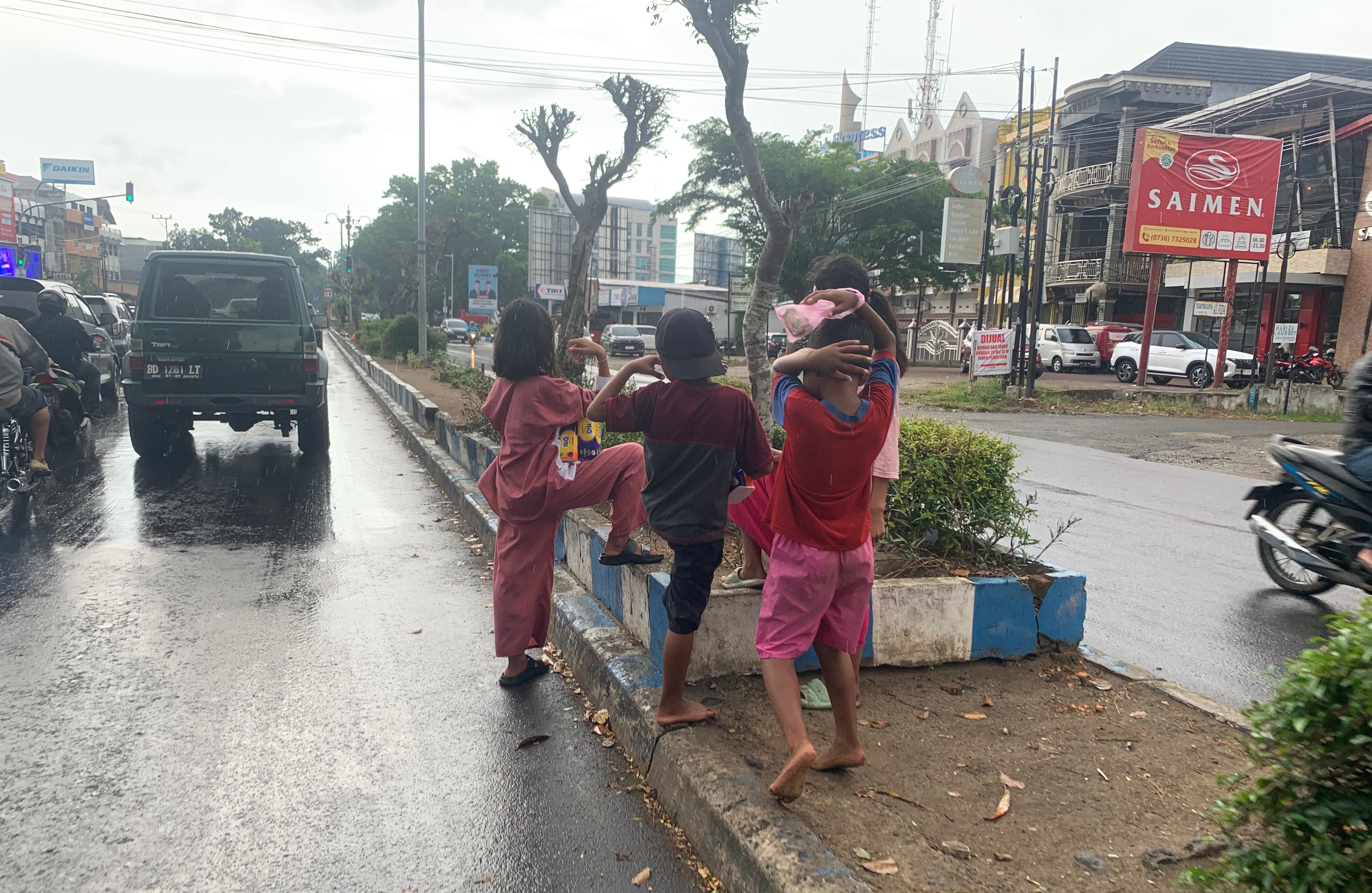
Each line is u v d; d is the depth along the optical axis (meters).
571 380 9.95
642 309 68.25
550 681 4.27
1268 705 2.18
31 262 46.25
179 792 3.18
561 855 2.86
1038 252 20.12
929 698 3.74
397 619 5.08
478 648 4.68
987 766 3.19
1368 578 5.30
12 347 8.00
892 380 3.01
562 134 9.90
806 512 2.78
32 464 8.08
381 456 10.92
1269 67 36.16
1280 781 2.11
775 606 2.85
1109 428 16.02
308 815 3.06
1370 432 5.42
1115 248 34.09
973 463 4.49
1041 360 31.19
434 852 2.86
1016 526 4.50
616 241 102.88
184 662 4.36
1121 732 3.48
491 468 4.18
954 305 45.31
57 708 3.81
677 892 2.68
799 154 33.69
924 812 2.87
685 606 3.20
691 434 3.13
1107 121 34.72
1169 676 4.43
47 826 2.95
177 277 9.70
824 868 2.46
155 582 5.60
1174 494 9.68
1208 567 6.62
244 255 9.79
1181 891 2.48
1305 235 26.53
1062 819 2.85
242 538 6.80
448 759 3.48
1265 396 19.73
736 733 3.36
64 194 70.81
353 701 3.98
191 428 11.77
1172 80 33.03
